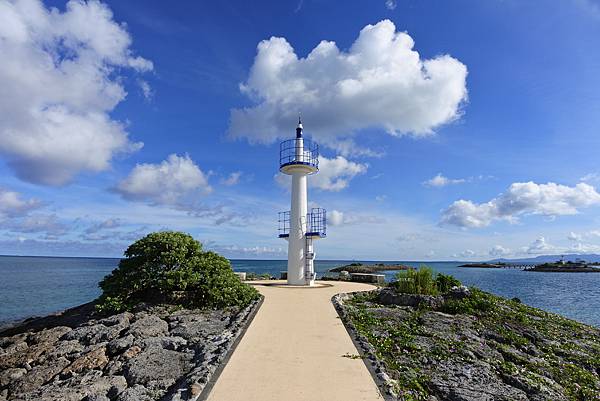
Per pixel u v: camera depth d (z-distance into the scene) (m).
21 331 17.34
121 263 16.06
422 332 11.91
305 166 22.77
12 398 8.66
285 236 23.31
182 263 15.77
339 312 13.42
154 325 12.31
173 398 6.39
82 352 10.86
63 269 87.69
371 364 8.02
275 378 7.20
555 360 11.48
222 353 8.56
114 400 7.41
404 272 18.62
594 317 24.58
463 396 7.43
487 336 12.72
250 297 15.82
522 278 71.38
